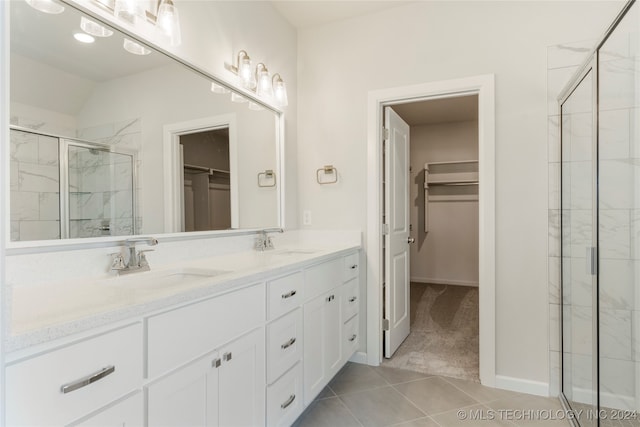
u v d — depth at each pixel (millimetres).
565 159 1937
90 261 1261
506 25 2141
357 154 2545
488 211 2148
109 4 1334
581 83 1712
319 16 2551
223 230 1947
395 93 2420
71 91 1230
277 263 1624
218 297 1193
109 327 844
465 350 2734
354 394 2090
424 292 4727
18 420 670
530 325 2086
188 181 1728
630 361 1352
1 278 564
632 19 1327
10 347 646
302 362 1733
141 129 1485
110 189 1354
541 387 2061
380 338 2510
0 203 564
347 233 2555
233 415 1257
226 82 1957
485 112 2164
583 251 1710
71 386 758
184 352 1057
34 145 1121
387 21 2463
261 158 2289
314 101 2686
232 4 2029
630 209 1357
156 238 1539
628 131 1370
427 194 5320
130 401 892
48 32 1170
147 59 1511
